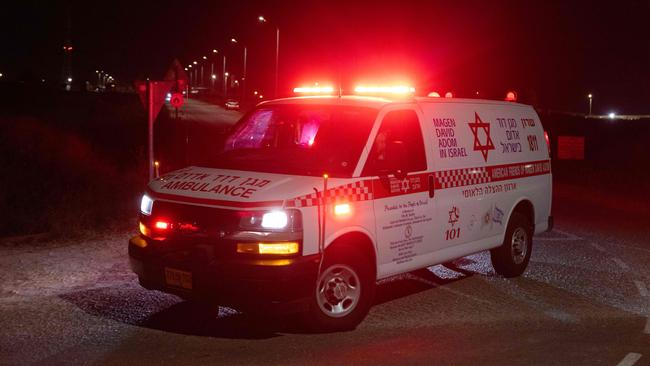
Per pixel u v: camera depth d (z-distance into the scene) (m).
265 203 5.27
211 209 5.36
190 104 84.88
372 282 6.00
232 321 5.96
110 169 16.20
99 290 6.88
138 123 37.16
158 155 19.73
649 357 5.29
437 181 6.62
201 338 5.50
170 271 5.48
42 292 6.78
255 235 5.23
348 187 5.73
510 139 7.87
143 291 6.87
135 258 5.76
